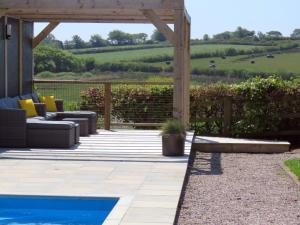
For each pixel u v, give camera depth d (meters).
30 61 14.49
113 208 6.41
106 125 14.23
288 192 7.82
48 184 7.61
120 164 9.22
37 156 9.87
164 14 12.13
